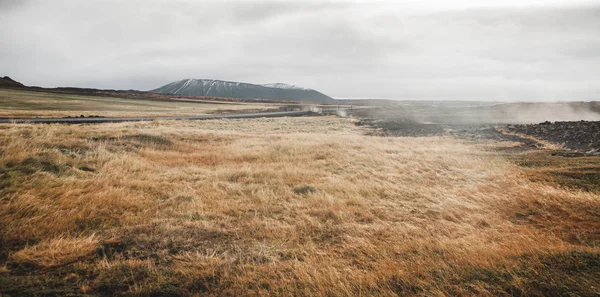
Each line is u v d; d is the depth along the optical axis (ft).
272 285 12.12
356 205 24.90
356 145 63.93
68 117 140.46
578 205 21.90
